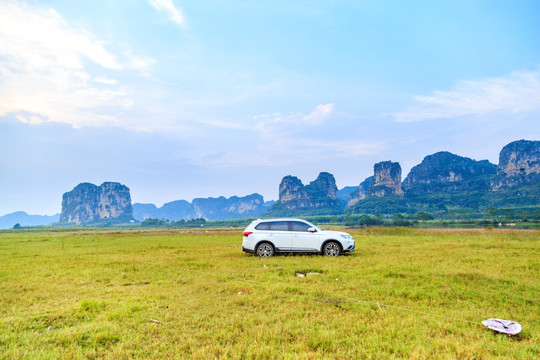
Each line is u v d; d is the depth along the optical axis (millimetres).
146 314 5883
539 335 4695
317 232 13289
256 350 4238
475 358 4020
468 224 126625
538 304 6383
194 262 12414
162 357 4133
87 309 6211
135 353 4238
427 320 5422
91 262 13031
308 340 4641
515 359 3971
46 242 28875
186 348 4434
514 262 10789
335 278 8891
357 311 5980
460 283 8023
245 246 13422
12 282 9141
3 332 4945
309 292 7301
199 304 6516
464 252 13578
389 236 26250
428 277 8578
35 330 5129
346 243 13031
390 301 6633
